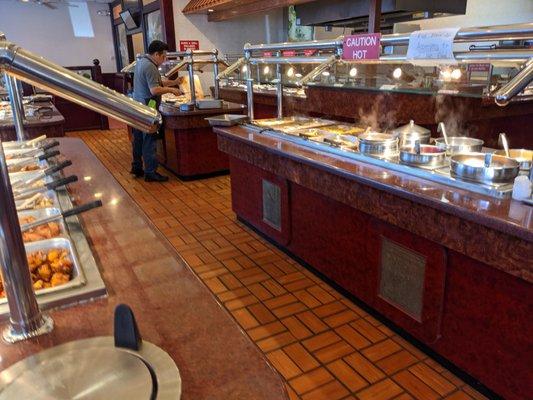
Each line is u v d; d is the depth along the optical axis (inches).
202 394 27.5
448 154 87.4
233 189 151.8
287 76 221.5
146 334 33.7
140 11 364.2
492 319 66.8
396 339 88.5
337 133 118.7
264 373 29.3
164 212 165.3
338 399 73.5
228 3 265.1
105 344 30.9
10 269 31.9
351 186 87.7
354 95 171.0
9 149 89.0
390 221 79.4
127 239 51.6
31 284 33.4
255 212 138.9
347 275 100.3
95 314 36.8
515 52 70.0
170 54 214.4
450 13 239.1
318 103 193.9
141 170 216.8
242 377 29.0
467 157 79.3
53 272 44.3
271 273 116.3
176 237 141.6
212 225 151.1
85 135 347.9
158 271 44.0
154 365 29.0
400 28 262.7
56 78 26.4
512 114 177.3
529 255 56.1
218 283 112.0
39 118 160.1
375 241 88.7
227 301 103.6
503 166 70.3
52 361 28.9
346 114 177.8
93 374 27.5
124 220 57.5
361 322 94.3
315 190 100.2
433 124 154.5
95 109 27.9
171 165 219.5
